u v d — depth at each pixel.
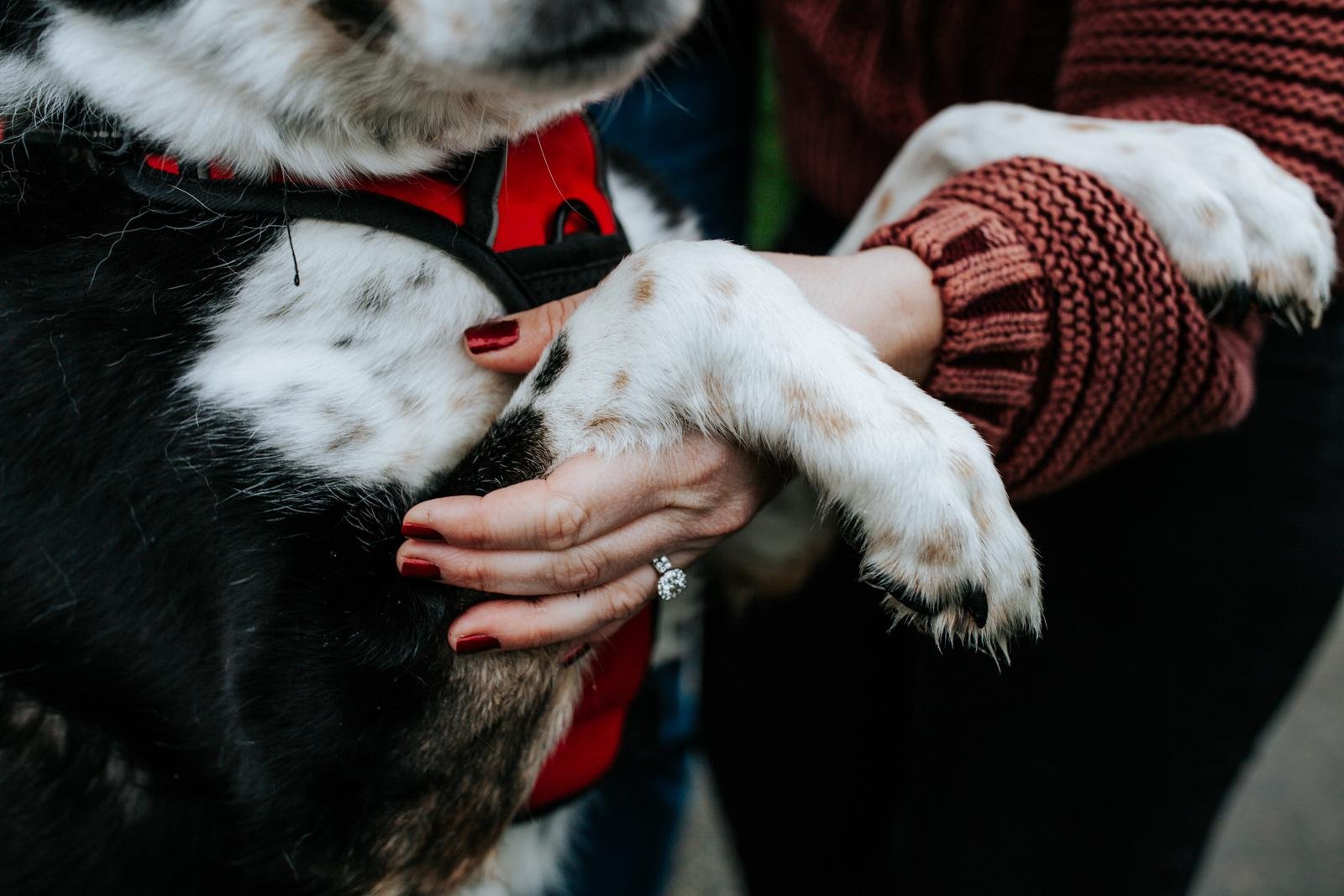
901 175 1.49
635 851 2.06
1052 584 1.58
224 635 1.13
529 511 1.06
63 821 1.18
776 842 1.99
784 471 1.19
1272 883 2.61
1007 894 1.67
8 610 1.13
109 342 1.14
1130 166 1.25
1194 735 1.56
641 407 1.12
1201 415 1.28
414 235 1.18
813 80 1.69
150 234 1.15
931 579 1.10
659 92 1.96
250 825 1.14
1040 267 1.17
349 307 1.19
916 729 1.70
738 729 1.97
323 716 1.13
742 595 1.77
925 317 1.17
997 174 1.23
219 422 1.16
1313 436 1.44
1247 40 1.23
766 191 2.17
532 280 1.23
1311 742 3.06
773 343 1.10
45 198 1.14
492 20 1.02
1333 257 1.24
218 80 1.13
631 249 1.37
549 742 1.26
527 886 1.63
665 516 1.15
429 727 1.17
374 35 1.08
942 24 1.55
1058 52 1.53
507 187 1.23
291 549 1.14
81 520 1.13
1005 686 1.60
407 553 1.11
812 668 1.87
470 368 1.25
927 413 1.11
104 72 1.14
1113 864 1.62
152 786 1.18
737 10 1.98
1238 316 1.24
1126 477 1.51
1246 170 1.21
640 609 1.21
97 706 1.16
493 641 1.13
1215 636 1.52
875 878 1.89
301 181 1.18
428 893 1.25
